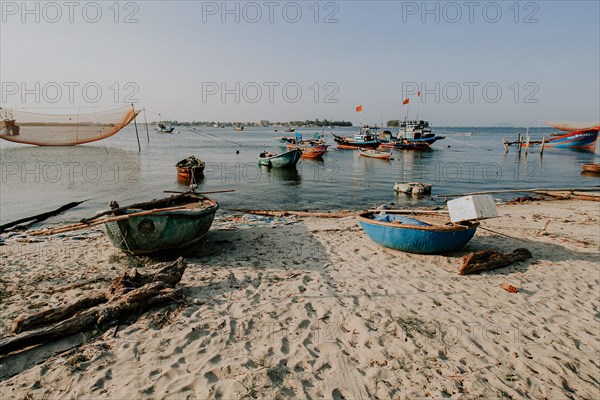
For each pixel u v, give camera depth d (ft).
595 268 30.04
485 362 17.28
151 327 19.52
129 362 16.72
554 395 15.31
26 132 146.82
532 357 17.79
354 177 100.68
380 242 33.68
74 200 65.46
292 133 465.47
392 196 74.18
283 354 17.46
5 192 71.56
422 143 181.37
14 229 44.78
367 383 15.64
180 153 169.78
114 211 30.45
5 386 15.17
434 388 15.42
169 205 40.47
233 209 58.85
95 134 153.58
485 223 46.16
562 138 196.75
